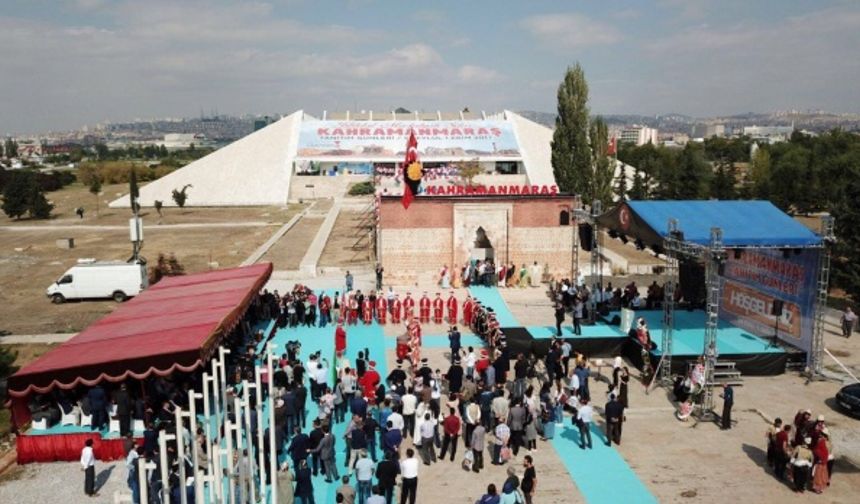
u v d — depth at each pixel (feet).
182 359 66.33
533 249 140.67
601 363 94.48
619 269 154.92
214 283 103.09
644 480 62.59
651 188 312.50
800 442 61.77
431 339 105.29
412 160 137.59
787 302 94.58
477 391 72.02
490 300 127.65
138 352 67.21
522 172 336.90
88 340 74.59
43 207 267.59
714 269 78.43
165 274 145.28
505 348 82.17
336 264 161.58
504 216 139.13
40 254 188.85
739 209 96.68
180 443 45.09
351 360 94.89
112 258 179.73
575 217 130.41
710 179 294.87
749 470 64.59
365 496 57.57
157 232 224.74
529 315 117.19
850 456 67.31
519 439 67.72
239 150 334.24
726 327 105.91
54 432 67.77
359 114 395.34
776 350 92.32
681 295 118.52
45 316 127.13
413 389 72.59
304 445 58.13
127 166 437.58
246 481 55.21
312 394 79.46
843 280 128.67
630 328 102.01
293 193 320.29
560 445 70.08
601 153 194.18
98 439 67.10
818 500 59.11
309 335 107.65
